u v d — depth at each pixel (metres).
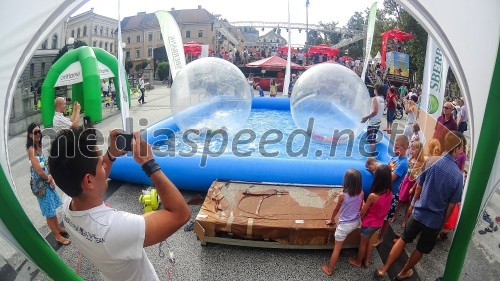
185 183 5.78
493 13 2.63
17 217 2.61
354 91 7.07
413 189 4.61
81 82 10.67
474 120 2.89
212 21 43.91
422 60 20.77
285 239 4.21
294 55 27.56
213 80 7.03
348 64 22.94
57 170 1.52
